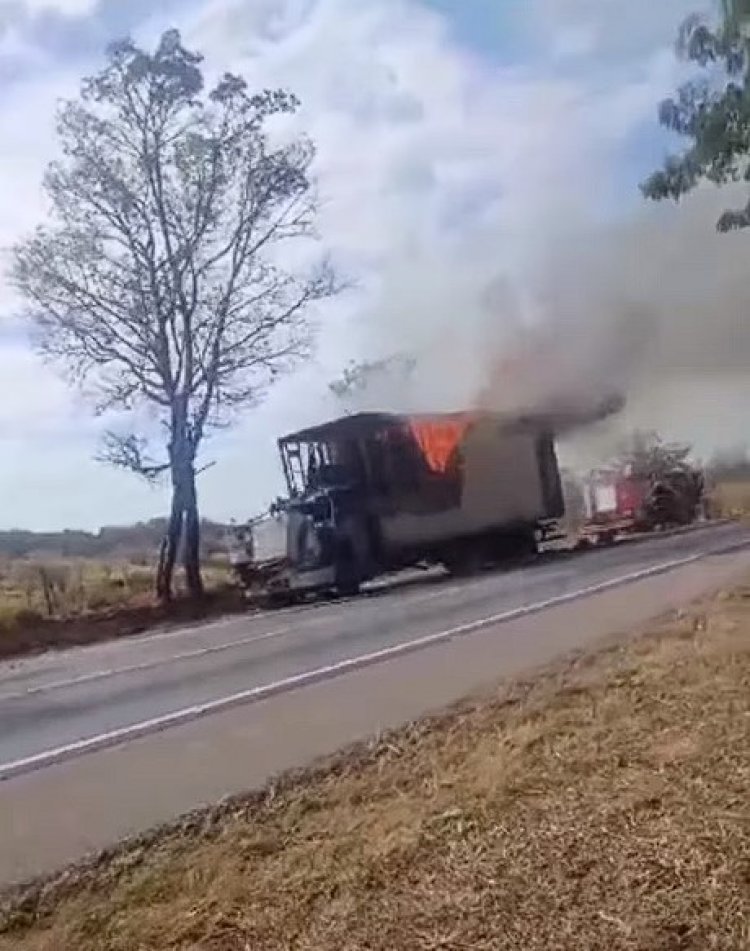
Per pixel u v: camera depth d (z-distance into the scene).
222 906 4.97
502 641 11.52
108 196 23.28
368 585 22.52
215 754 7.75
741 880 4.48
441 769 6.71
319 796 6.48
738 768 5.80
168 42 22.89
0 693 11.39
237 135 23.80
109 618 19.81
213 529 23.52
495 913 4.51
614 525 27.34
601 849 4.97
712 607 11.71
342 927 4.59
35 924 5.11
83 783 7.24
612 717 7.27
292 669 11.29
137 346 23.62
